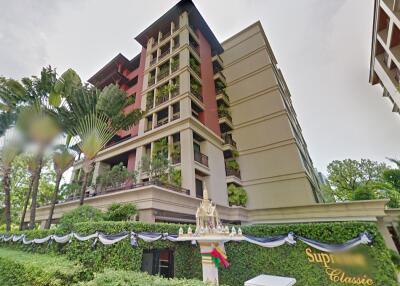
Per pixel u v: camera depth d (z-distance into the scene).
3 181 10.00
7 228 9.66
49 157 10.72
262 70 20.48
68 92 10.27
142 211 9.00
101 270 4.83
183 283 2.64
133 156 15.84
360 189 13.77
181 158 12.98
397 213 11.02
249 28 23.28
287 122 17.17
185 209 10.61
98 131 10.17
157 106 16.55
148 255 6.68
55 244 6.34
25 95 10.16
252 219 14.99
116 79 23.39
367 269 4.40
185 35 18.28
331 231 4.95
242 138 18.80
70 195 13.77
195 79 17.47
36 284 3.60
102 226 5.53
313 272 4.91
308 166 22.03
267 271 5.41
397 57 11.21
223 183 15.70
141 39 21.95
